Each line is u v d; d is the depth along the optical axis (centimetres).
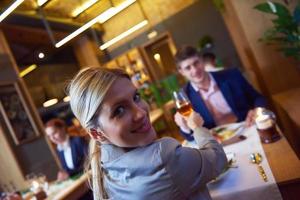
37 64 517
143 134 89
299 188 109
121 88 86
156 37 634
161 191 87
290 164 121
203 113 235
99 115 86
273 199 111
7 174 338
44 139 370
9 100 344
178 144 94
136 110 88
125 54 601
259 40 244
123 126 85
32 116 367
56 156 365
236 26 337
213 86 235
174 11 618
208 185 126
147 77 612
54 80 539
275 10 202
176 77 595
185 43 654
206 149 104
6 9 157
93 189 104
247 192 114
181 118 179
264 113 161
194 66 227
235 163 140
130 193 89
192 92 240
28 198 247
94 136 94
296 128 200
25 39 438
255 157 136
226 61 641
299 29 201
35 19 371
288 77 264
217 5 397
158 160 86
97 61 458
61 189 253
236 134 175
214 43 645
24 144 346
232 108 232
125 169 90
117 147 94
